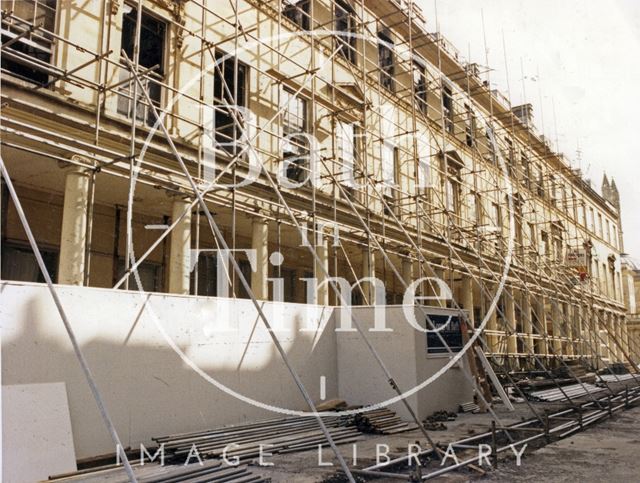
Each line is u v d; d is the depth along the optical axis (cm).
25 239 1159
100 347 776
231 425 950
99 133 1045
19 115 930
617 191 5762
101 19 1118
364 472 725
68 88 1035
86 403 746
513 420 1232
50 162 1030
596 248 4103
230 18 1420
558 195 3534
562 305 2847
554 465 813
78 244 966
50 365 714
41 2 1040
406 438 995
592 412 1449
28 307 702
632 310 5266
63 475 657
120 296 816
